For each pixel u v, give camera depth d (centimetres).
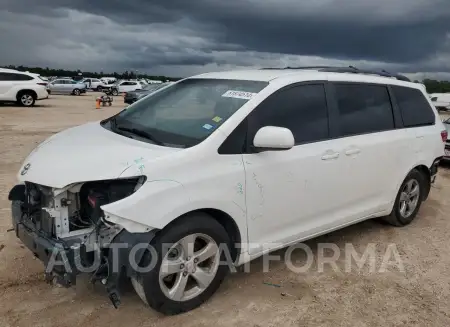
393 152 500
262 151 366
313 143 413
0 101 2467
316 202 420
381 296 392
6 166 804
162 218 309
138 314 344
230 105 380
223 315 348
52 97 3756
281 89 397
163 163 320
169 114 402
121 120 429
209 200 334
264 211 376
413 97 558
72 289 372
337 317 356
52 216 316
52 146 371
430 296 396
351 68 502
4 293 364
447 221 595
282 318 350
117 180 311
